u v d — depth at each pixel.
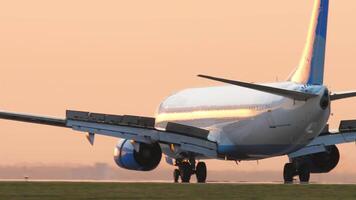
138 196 82.50
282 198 81.88
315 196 85.50
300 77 151.88
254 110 160.12
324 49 149.50
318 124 151.12
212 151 159.75
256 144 161.75
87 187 97.31
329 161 164.00
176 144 153.38
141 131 149.62
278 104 155.25
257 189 97.62
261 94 159.88
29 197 78.56
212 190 94.56
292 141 155.38
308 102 149.88
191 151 156.38
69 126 148.00
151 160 153.88
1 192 86.19
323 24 149.12
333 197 83.94
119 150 160.50
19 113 151.25
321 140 159.88
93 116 147.75
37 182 110.94
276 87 150.00
